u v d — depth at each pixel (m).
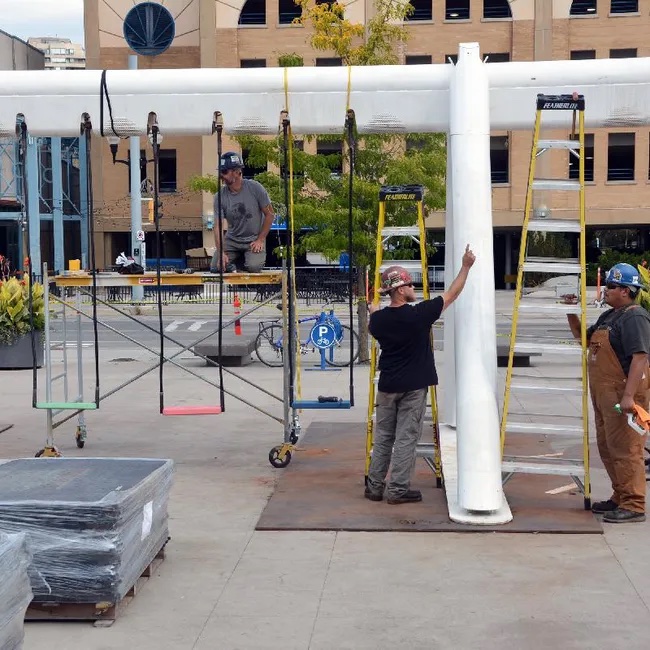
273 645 5.21
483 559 6.60
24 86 9.03
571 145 7.60
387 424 8.05
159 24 45.47
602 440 7.73
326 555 6.74
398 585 6.12
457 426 7.68
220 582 6.22
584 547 6.85
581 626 5.41
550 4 42.81
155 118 8.76
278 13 43.56
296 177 17.64
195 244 49.44
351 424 11.87
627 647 5.12
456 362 7.80
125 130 9.06
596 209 43.28
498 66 8.65
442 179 17.61
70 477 6.12
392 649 5.14
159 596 5.98
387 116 8.84
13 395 14.45
